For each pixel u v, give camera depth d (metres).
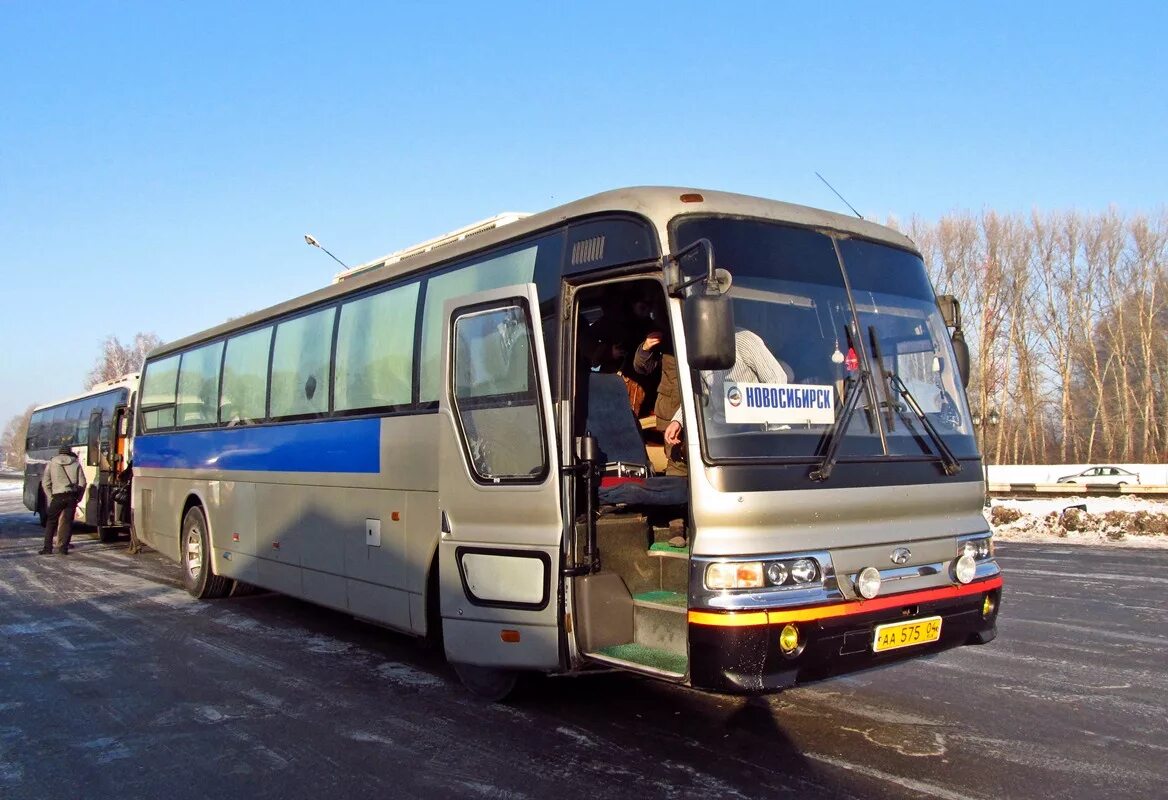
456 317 6.27
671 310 5.00
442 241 8.42
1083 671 7.04
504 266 6.29
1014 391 53.22
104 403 18.42
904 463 5.33
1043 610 9.63
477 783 4.86
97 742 5.64
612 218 5.45
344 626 9.31
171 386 12.41
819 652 4.72
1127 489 25.06
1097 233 52.81
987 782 4.76
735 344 4.71
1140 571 12.62
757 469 4.79
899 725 5.71
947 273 53.28
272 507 9.27
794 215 5.65
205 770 5.14
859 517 5.06
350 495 7.82
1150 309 51.72
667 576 5.63
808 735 5.54
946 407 5.84
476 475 6.01
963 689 6.54
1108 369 52.78
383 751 5.41
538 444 5.58
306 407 8.75
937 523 5.45
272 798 4.73
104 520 17.56
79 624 9.45
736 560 4.64
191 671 7.40
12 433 135.12
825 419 5.18
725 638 4.56
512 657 5.71
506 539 5.75
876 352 5.54
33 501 24.69
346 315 8.21
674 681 4.85
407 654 8.01
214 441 10.76
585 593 5.42
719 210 5.34
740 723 5.79
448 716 6.08
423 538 6.78
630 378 6.83
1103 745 5.33
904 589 5.11
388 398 7.38
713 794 4.63
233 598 11.12
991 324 52.62
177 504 11.74
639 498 5.70
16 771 5.16
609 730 5.70
